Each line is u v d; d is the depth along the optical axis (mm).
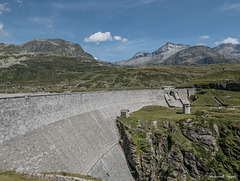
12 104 44250
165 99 145625
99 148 66312
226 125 77188
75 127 63000
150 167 73312
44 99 55656
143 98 129125
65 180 37094
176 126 81188
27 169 38812
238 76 180125
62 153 49625
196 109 115062
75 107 70375
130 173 73312
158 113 105312
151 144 77750
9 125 41844
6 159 36938
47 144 47812
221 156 70000
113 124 88438
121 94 109062
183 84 186875
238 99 132375
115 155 71750
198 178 67750
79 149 56781
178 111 109375
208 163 68750
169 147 75500
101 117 83375
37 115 51188
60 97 63281
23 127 45344
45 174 37281
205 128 76062
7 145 39094
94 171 54125
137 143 77312
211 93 146750
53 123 55594
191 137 76688
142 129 81312
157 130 80562
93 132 69875
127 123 85750
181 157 71500
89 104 80250
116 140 81375
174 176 68438
